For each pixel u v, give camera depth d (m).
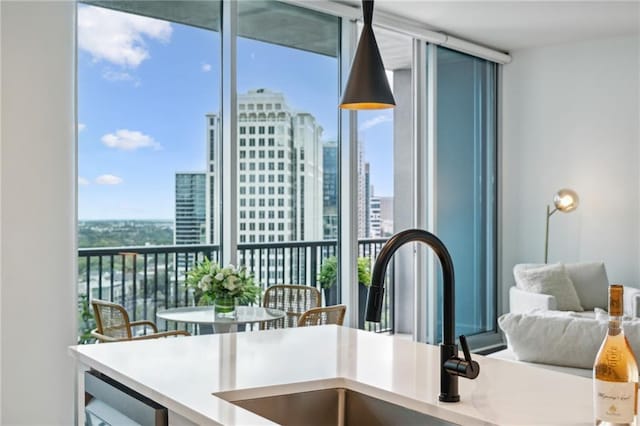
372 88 2.53
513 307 6.33
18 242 3.64
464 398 1.56
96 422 1.91
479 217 7.06
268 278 5.15
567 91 6.89
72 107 3.88
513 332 3.20
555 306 5.82
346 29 5.55
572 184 6.87
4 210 3.60
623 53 6.57
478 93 7.04
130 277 4.38
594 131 6.73
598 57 6.71
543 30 6.36
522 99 7.18
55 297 3.77
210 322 3.92
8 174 3.62
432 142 6.45
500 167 7.29
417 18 5.92
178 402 1.52
